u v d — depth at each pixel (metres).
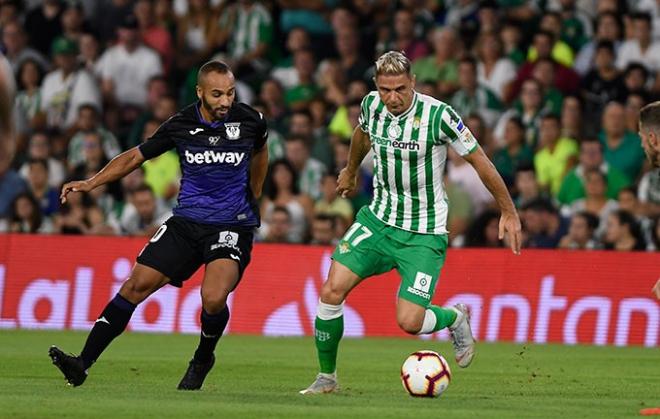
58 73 71.06
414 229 31.34
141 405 26.83
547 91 64.31
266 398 29.33
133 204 61.91
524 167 58.97
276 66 71.19
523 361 43.91
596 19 70.00
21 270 56.75
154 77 68.88
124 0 75.94
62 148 68.00
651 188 59.06
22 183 64.62
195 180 30.66
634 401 30.83
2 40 73.88
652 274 53.03
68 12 73.88
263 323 55.53
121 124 71.12
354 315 55.47
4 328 56.06
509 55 67.50
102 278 56.22
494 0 69.25
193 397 29.16
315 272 55.38
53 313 56.31
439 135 30.50
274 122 66.50
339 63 68.06
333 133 64.31
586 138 60.12
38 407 26.22
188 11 73.62
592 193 59.31
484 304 54.28
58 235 56.84
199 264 31.33
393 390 33.12
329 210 60.34
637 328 52.88
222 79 29.73
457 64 67.12
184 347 47.78
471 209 59.59
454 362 43.28
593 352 48.53
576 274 53.72
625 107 61.72
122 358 42.62
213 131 30.45
